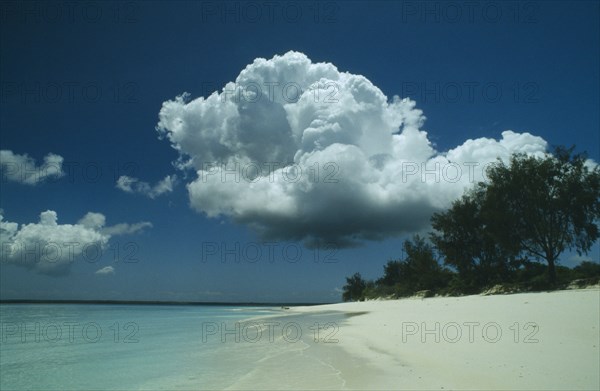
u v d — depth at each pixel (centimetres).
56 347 2175
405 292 7269
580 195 4081
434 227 5894
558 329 1491
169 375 1362
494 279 5347
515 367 1087
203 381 1249
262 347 1981
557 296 2428
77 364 1630
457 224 5684
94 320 4619
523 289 4372
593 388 877
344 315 4138
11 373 1462
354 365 1346
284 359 1566
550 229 4247
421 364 1262
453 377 1069
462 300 3566
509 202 4472
